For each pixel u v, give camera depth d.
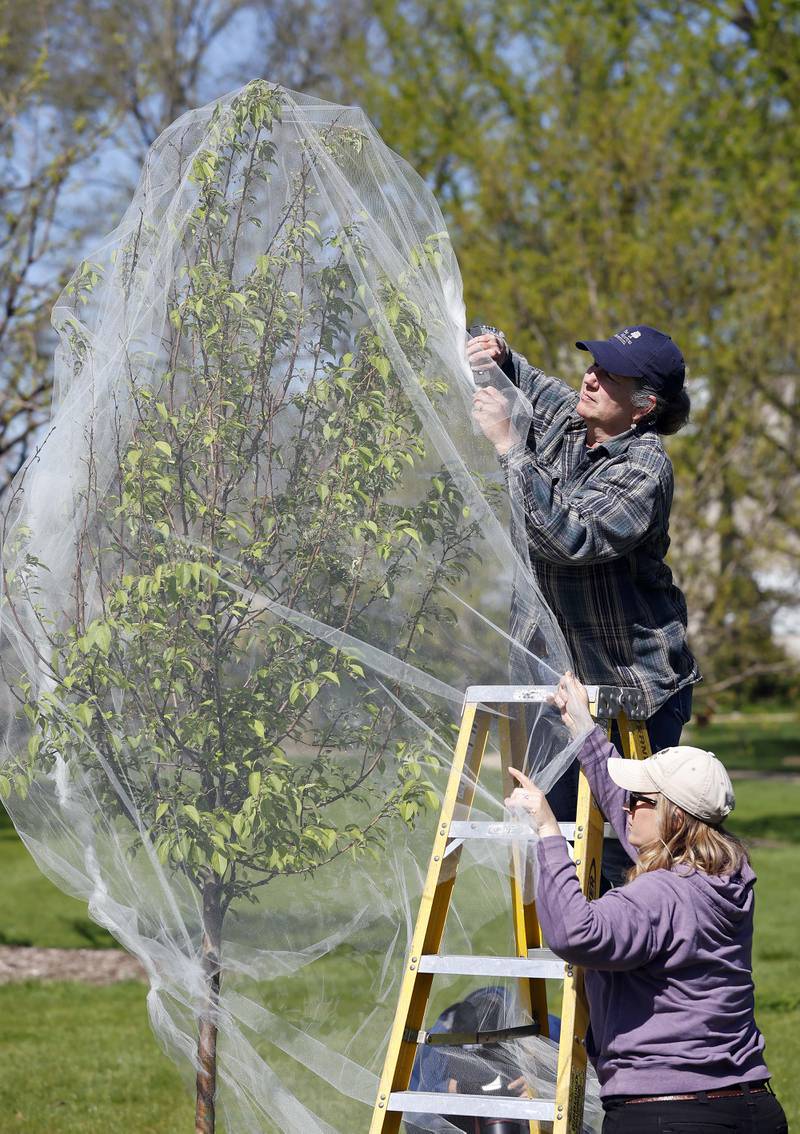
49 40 21.58
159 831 5.98
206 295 6.24
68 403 6.36
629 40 25.75
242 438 6.19
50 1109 10.70
